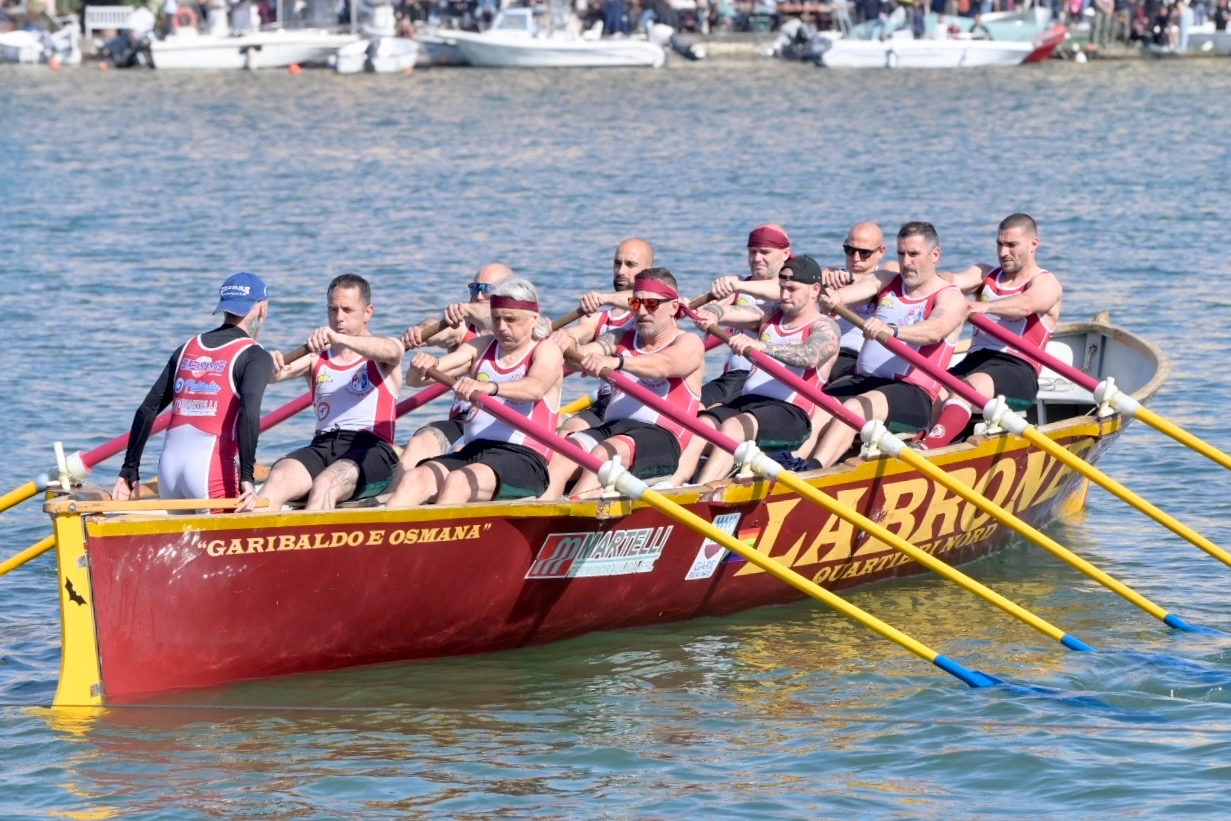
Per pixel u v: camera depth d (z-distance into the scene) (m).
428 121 164.75
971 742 31.95
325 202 112.56
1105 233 96.81
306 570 33.72
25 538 44.91
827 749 31.70
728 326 43.53
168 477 35.16
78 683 32.59
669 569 38.66
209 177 125.62
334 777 30.28
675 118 166.88
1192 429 55.94
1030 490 46.00
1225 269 85.00
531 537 35.97
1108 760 30.94
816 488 39.34
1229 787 29.61
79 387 61.34
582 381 62.34
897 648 38.03
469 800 29.36
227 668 33.94
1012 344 45.41
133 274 85.44
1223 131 150.00
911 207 108.94
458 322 39.03
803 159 135.00
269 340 70.19
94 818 28.59
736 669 36.56
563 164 133.50
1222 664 36.50
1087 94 183.38
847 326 47.22
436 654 36.69
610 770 30.75
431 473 36.09
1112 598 41.81
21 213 106.69
